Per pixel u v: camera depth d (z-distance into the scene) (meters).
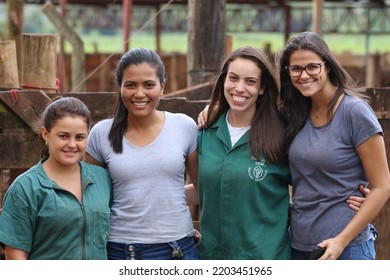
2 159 5.93
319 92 4.63
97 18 23.55
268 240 4.73
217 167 4.79
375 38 36.25
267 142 4.73
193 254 4.82
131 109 4.68
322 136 4.61
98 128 4.83
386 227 6.04
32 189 4.47
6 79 7.02
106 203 4.63
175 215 4.72
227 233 4.77
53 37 6.74
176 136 4.80
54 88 6.76
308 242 4.66
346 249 4.63
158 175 4.70
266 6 21.09
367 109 4.56
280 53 4.79
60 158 4.48
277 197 4.78
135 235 4.67
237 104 4.75
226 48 8.96
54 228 4.45
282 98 4.84
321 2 12.68
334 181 4.58
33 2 19.75
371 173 4.55
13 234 4.45
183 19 23.22
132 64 4.65
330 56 4.62
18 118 5.97
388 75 17.98
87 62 17.03
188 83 8.73
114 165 4.71
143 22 23.62
